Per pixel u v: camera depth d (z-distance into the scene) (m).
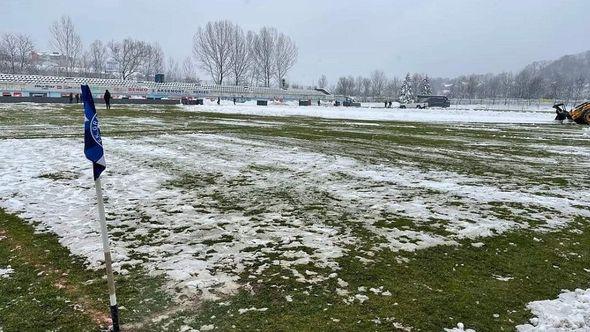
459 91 150.00
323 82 131.62
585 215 8.64
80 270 5.59
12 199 8.73
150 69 105.94
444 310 4.82
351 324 4.48
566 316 4.75
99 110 41.88
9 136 18.50
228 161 13.60
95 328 4.32
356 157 15.09
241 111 47.06
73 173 11.23
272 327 4.39
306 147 17.41
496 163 14.76
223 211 8.19
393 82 152.00
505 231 7.50
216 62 93.56
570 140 23.09
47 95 62.41
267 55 99.81
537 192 10.48
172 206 8.43
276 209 8.40
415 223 7.74
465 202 9.29
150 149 15.69
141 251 6.21
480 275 5.76
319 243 6.65
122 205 8.44
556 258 6.45
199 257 6.05
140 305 4.75
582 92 140.62
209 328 4.34
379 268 5.84
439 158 15.49
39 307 4.69
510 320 4.66
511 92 136.50
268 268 5.74
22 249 6.22
